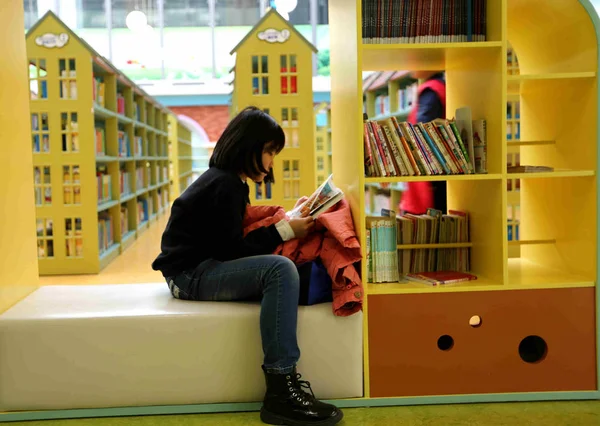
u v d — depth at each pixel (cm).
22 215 218
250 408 193
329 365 195
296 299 185
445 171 204
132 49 1271
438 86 431
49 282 431
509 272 221
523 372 201
